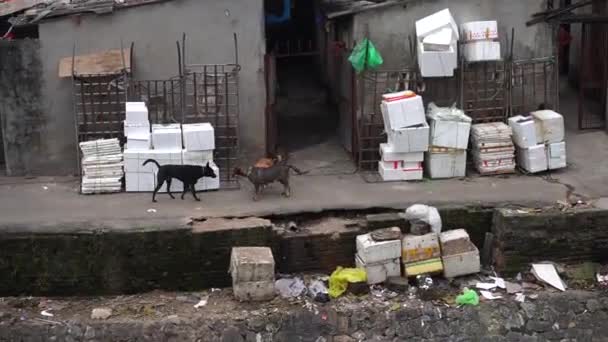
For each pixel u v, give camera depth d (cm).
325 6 1452
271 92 1304
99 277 1061
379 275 1064
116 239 1049
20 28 1291
